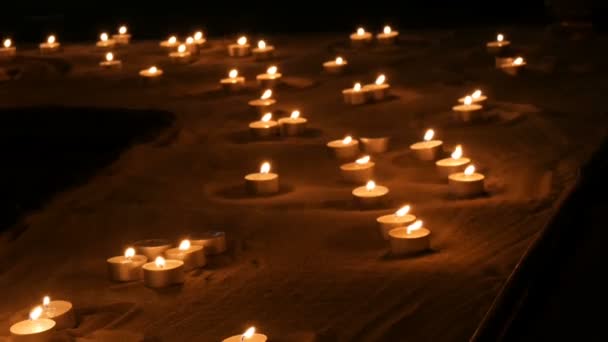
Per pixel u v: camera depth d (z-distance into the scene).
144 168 2.12
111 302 1.66
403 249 1.70
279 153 2.14
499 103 2.32
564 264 1.62
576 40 2.86
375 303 1.59
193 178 2.07
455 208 1.84
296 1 3.93
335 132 2.24
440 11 3.65
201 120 2.34
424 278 1.63
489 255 1.68
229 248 1.78
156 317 1.61
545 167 1.98
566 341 1.48
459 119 2.23
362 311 1.58
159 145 2.22
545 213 1.80
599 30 2.93
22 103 2.52
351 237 1.78
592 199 1.80
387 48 2.87
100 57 2.98
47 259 1.81
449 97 2.40
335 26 3.52
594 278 1.59
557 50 2.76
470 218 1.80
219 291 1.66
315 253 1.74
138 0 4.14
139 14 4.00
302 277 1.68
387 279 1.64
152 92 2.56
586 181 1.83
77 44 3.33
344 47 2.93
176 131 2.28
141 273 1.72
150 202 1.97
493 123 2.22
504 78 2.52
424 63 2.71
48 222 1.92
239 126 2.30
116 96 2.54
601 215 1.75
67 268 1.77
